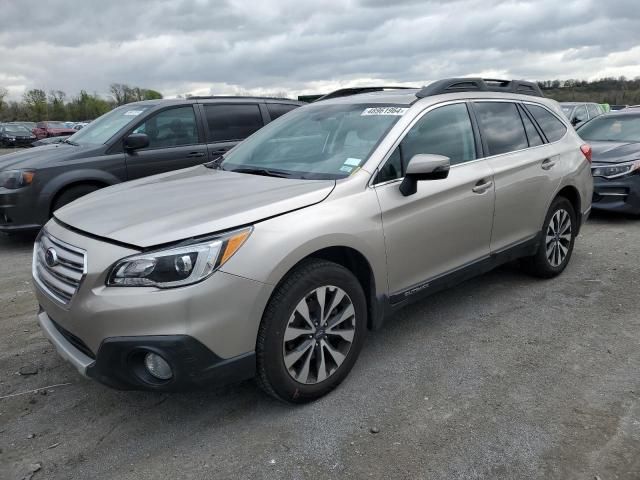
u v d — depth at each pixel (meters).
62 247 2.87
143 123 7.04
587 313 4.33
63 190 6.57
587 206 5.33
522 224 4.51
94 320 2.59
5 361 3.69
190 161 7.33
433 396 3.17
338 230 3.04
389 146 3.51
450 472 2.54
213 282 2.59
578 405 3.06
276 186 3.25
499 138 4.38
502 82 4.73
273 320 2.80
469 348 3.76
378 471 2.56
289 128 4.22
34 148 7.32
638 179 7.36
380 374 3.43
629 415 2.95
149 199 3.20
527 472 2.54
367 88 4.81
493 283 5.02
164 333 2.53
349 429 2.88
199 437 2.85
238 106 7.88
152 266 2.55
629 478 2.49
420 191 3.54
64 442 2.83
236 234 2.70
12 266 5.99
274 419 2.98
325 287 3.02
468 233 3.95
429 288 3.73
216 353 2.64
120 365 2.61
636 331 3.99
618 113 9.02
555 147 4.89
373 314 3.40
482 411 3.01
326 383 3.13
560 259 5.09
